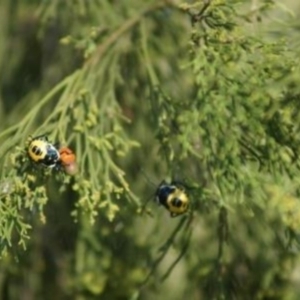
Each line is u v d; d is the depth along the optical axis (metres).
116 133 1.18
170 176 1.16
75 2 1.22
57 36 1.24
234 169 1.14
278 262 1.23
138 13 1.20
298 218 1.15
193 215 1.18
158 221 1.24
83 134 1.17
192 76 1.20
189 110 1.16
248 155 1.15
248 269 1.23
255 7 1.14
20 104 1.24
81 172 1.15
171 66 1.21
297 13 1.20
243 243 1.22
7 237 1.13
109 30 1.21
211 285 1.22
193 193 1.15
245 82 1.14
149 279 1.23
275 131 1.14
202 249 1.23
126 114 1.22
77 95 1.17
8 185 1.14
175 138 1.17
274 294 1.23
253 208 1.21
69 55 1.24
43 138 1.14
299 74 1.13
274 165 1.14
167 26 1.21
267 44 1.13
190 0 1.19
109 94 1.18
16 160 1.14
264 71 1.14
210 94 1.14
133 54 1.21
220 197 1.15
